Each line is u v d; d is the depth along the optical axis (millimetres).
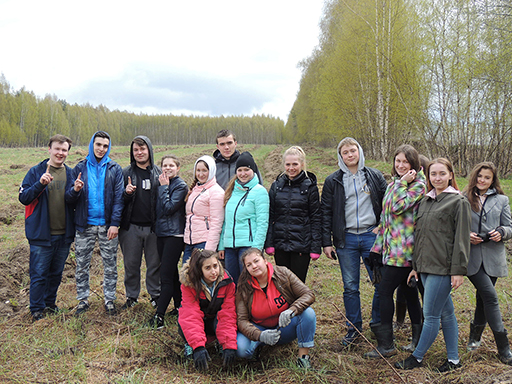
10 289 5176
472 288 4992
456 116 16234
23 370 3096
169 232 4098
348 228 3805
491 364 3010
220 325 3279
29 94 78375
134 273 4465
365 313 4379
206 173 4059
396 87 18266
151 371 3104
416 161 3438
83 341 3615
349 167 3842
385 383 2889
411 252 3297
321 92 28000
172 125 119562
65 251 4512
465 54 14578
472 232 3324
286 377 2998
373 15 19781
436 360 3275
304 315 3219
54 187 4332
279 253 3922
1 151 32656
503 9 13109
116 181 4402
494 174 3381
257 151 37188
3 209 10188
